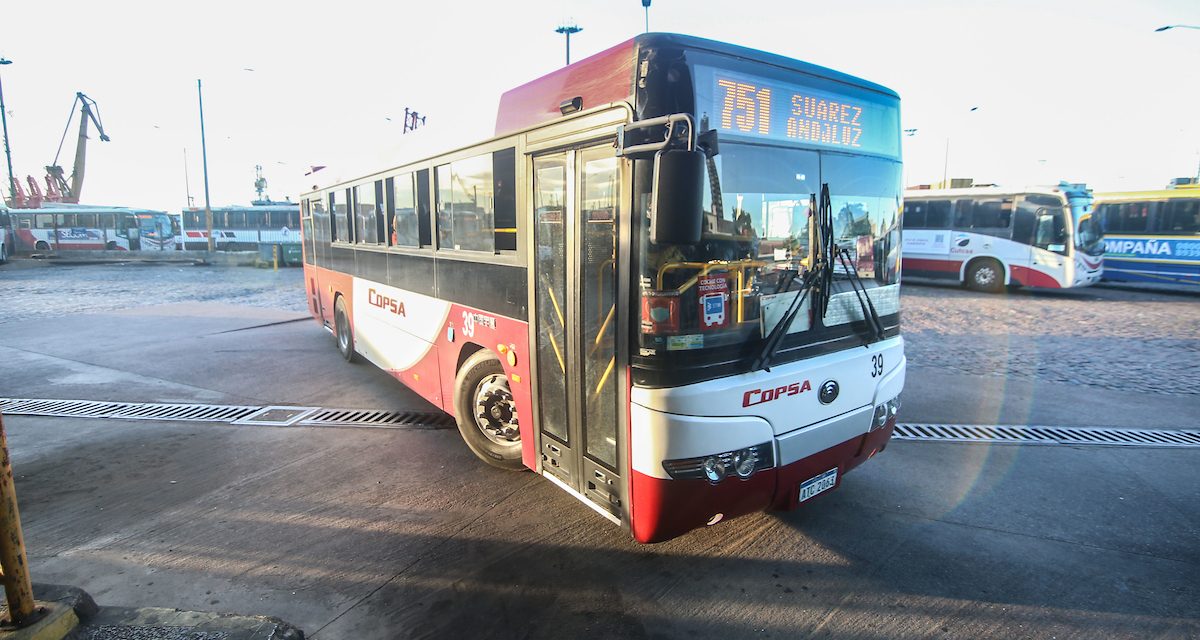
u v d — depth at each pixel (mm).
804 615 3375
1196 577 3713
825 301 3719
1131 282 19203
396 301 6797
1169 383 7801
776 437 3512
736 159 3307
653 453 3232
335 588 3627
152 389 7844
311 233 10562
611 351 3500
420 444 5902
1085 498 4715
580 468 3891
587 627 3285
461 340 5359
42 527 4332
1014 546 4047
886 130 4078
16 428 6383
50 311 14625
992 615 3373
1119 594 3551
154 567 3844
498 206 4602
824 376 3711
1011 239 17078
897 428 6207
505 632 3250
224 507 4625
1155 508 4559
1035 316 13031
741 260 3330
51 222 35719
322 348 10320
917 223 19234
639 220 3176
